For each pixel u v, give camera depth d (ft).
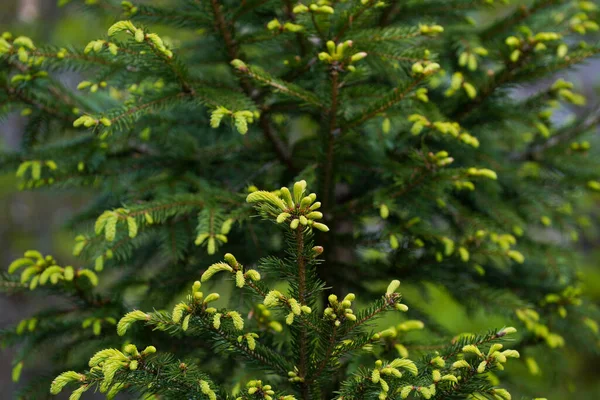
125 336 6.57
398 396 4.56
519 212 8.77
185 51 8.60
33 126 7.32
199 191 7.31
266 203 4.32
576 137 9.15
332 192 7.55
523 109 8.09
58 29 18.25
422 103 7.10
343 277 7.96
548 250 8.38
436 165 6.24
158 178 7.63
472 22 8.14
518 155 9.50
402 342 6.27
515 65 6.98
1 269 6.88
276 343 6.37
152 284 7.52
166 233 7.21
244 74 6.02
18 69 6.82
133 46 5.63
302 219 4.09
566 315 8.14
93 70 6.70
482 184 8.13
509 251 7.09
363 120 6.15
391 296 4.48
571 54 6.80
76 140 7.73
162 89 6.29
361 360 6.18
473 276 8.72
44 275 6.13
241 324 4.40
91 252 6.62
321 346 4.91
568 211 8.91
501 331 4.79
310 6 5.50
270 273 4.81
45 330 6.88
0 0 18.67
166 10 6.56
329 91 5.97
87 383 4.32
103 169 7.70
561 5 7.88
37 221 20.74
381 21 7.72
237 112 5.63
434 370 4.52
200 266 7.60
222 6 6.35
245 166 8.23
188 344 6.82
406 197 7.10
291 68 6.87
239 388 5.97
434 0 7.82
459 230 8.54
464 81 7.34
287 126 8.73
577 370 17.28
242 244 7.83
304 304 4.70
